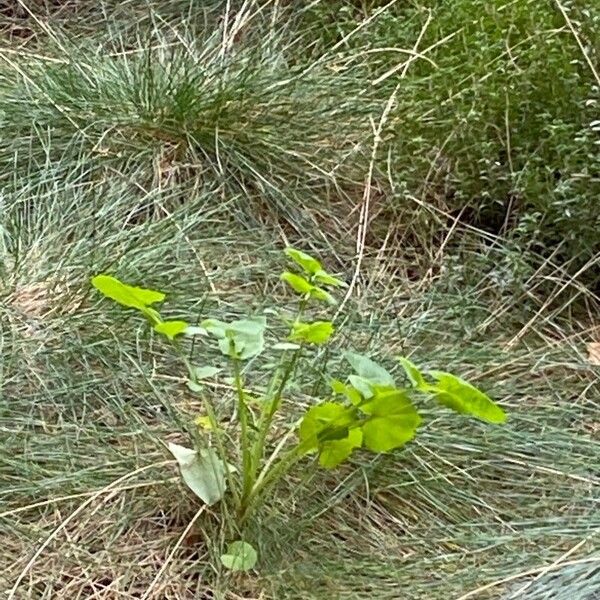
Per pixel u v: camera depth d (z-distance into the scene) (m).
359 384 1.54
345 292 2.06
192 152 2.25
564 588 1.55
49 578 1.57
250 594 1.57
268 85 2.36
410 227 2.19
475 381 1.90
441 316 2.02
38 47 2.61
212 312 1.94
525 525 1.68
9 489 1.65
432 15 2.45
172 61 2.37
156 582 1.58
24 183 2.20
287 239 2.18
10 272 1.98
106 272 1.95
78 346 1.84
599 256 2.05
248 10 2.65
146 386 1.81
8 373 1.81
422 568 1.61
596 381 1.92
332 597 1.56
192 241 2.09
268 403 1.64
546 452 1.78
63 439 1.73
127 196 2.17
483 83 2.21
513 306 2.05
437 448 1.76
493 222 2.20
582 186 2.02
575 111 2.14
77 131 2.27
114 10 2.79
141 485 1.66
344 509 1.69
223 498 1.62
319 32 2.62
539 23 2.27
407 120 2.25
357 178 2.27
